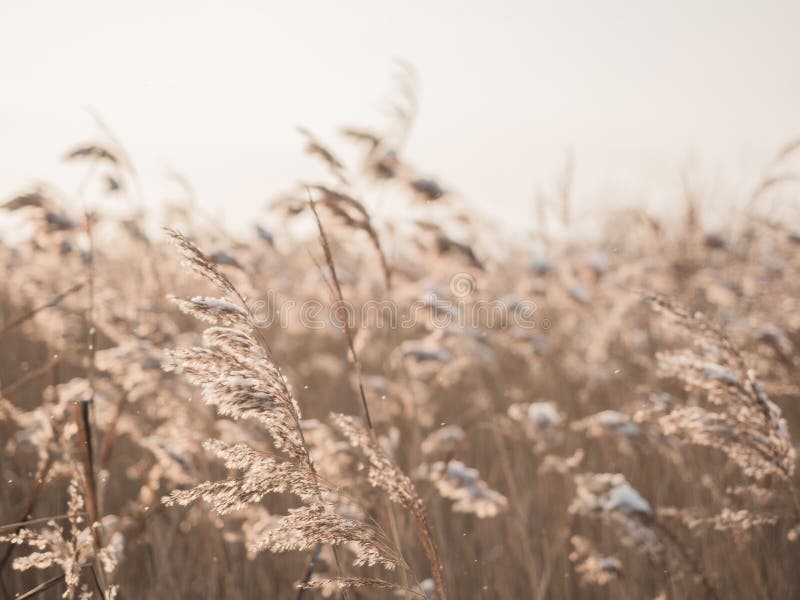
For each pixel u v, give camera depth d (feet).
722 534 11.25
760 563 11.12
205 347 5.65
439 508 12.50
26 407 13.44
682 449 12.01
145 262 14.06
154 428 11.69
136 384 9.98
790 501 7.54
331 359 20.44
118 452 13.60
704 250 19.84
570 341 22.08
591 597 12.72
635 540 9.73
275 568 11.93
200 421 10.45
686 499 12.62
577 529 13.47
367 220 8.86
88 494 6.51
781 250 19.17
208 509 11.02
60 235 11.23
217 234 13.37
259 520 9.19
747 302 16.70
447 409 18.17
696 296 18.58
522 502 13.14
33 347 15.52
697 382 7.25
